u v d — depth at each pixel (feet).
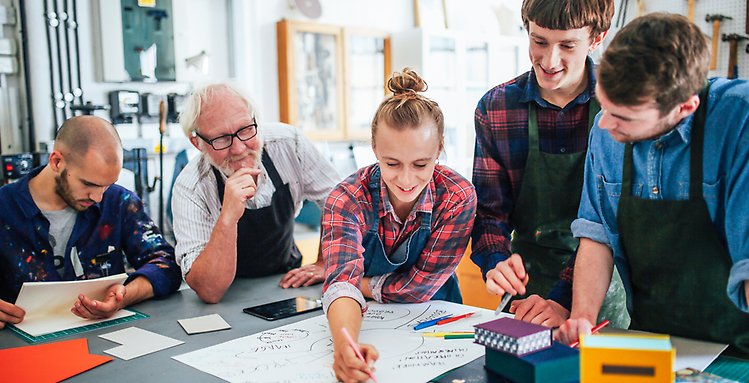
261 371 3.52
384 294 4.85
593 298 4.07
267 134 6.37
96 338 4.25
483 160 5.54
